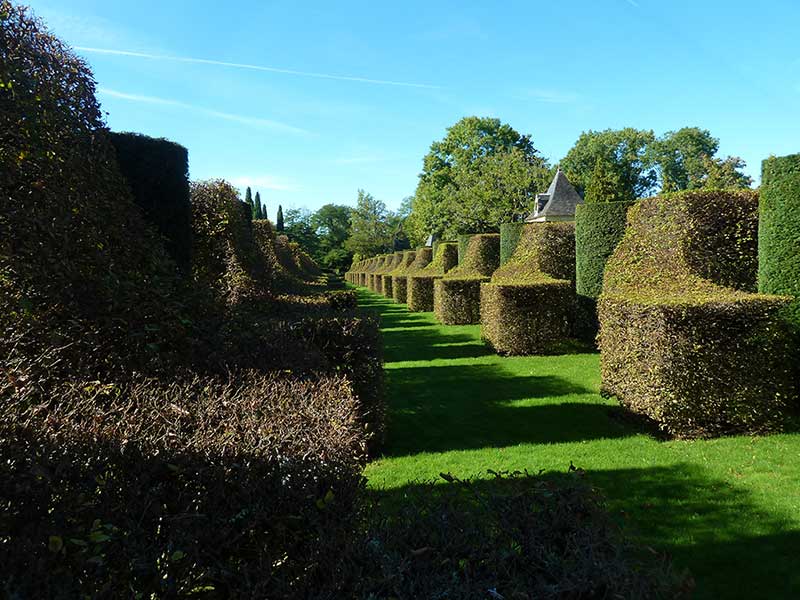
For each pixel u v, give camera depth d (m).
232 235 10.30
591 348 13.02
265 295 9.58
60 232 4.53
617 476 5.10
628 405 7.09
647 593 1.68
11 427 2.43
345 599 1.65
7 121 4.36
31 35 5.02
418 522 2.00
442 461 5.64
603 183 28.56
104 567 1.76
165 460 2.18
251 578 1.81
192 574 1.82
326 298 11.20
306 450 2.27
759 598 3.21
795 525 4.03
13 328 3.97
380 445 6.14
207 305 5.73
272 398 3.03
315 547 1.87
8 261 4.12
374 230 70.62
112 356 4.16
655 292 7.71
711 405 6.23
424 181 47.22
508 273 15.31
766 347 6.27
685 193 8.55
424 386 9.54
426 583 1.66
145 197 7.81
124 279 4.96
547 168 36.84
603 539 1.91
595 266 12.91
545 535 1.97
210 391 3.20
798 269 7.06
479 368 11.09
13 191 4.35
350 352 6.06
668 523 4.14
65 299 4.27
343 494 2.09
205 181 10.40
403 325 19.41
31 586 1.59
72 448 2.24
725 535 3.93
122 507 1.98
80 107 5.54
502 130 42.84
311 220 81.00
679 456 5.61
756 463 5.33
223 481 2.10
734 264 8.42
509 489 2.52
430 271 27.48
